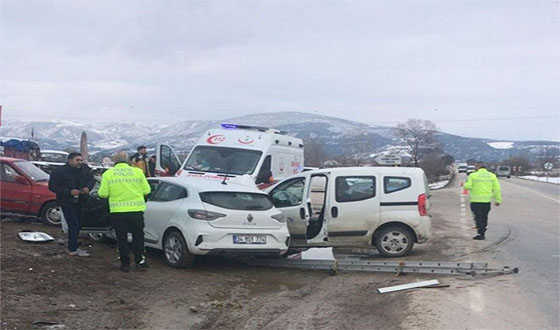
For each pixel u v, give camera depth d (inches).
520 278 365.7
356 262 404.5
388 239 450.6
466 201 1223.5
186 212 387.9
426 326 268.4
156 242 411.8
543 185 2266.2
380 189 450.9
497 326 265.7
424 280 367.9
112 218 373.4
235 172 589.3
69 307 283.1
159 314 288.7
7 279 317.4
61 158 1413.6
